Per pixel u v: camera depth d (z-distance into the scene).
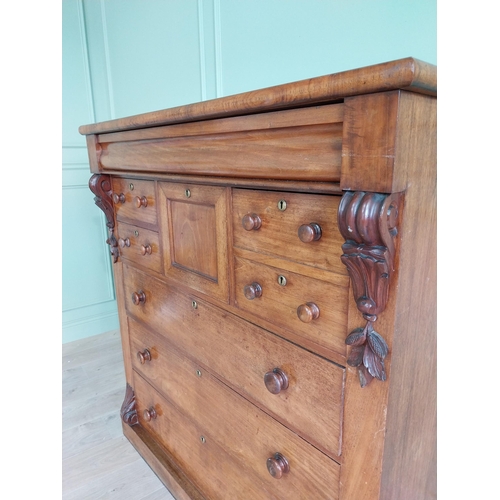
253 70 1.49
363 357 0.56
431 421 0.70
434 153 0.53
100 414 1.74
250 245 0.77
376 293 0.52
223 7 1.55
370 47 1.11
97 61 2.27
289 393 0.75
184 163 0.86
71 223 2.33
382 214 0.48
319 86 0.51
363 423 0.60
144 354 1.31
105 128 1.08
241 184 0.73
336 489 0.68
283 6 1.33
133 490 1.32
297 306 0.69
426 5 0.98
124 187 1.24
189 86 1.81
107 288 2.54
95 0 2.16
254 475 0.90
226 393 0.95
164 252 1.08
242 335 0.85
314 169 0.58
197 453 1.15
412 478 0.69
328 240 0.60
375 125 0.47
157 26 1.89
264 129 0.64
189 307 1.03
